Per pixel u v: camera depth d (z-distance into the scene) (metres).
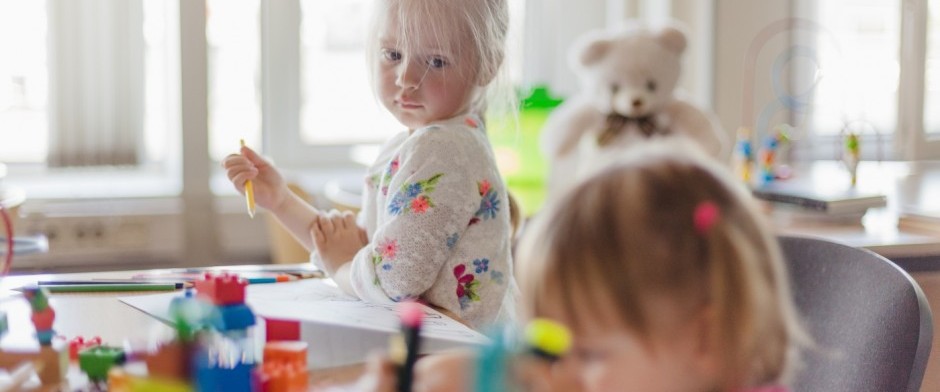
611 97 2.25
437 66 1.19
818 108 2.90
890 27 2.95
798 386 1.17
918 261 1.75
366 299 1.12
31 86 2.48
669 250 0.66
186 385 0.71
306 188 2.42
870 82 2.94
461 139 1.17
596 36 2.31
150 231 2.46
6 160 2.51
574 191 0.72
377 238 1.13
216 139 2.64
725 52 2.77
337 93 2.77
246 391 0.75
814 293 1.21
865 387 1.09
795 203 2.00
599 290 0.66
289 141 2.73
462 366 0.68
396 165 1.19
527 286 0.70
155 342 0.76
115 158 2.48
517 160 2.32
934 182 2.32
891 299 1.11
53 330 0.89
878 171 2.49
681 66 2.28
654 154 0.75
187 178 2.49
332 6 2.72
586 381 0.67
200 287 0.90
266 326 0.89
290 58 2.70
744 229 0.69
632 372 0.67
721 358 0.67
